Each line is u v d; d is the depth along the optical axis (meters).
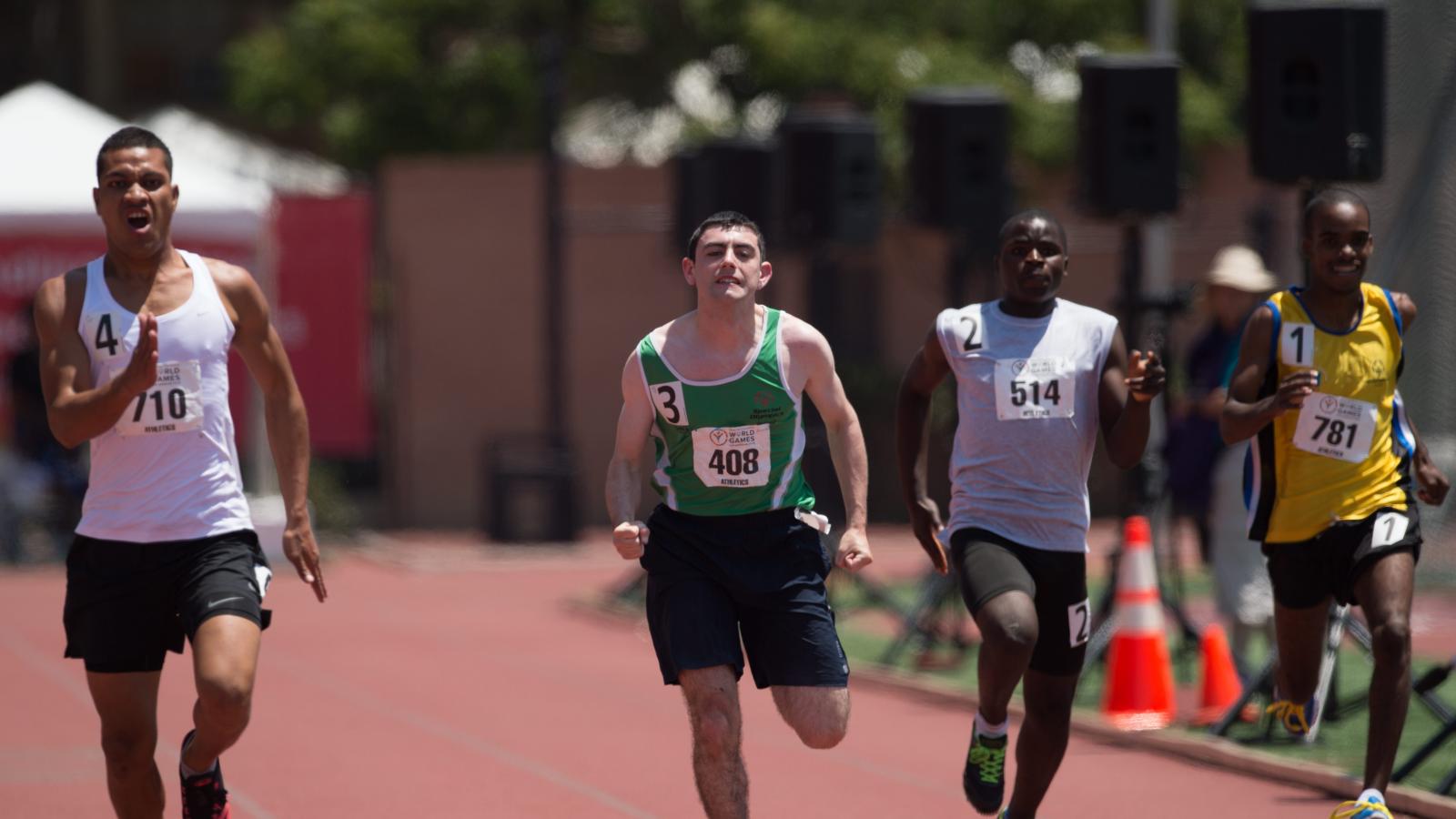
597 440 84.00
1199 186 87.81
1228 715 30.86
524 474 76.31
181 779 20.20
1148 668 33.53
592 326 83.75
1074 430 21.81
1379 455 23.62
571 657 44.84
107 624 20.02
